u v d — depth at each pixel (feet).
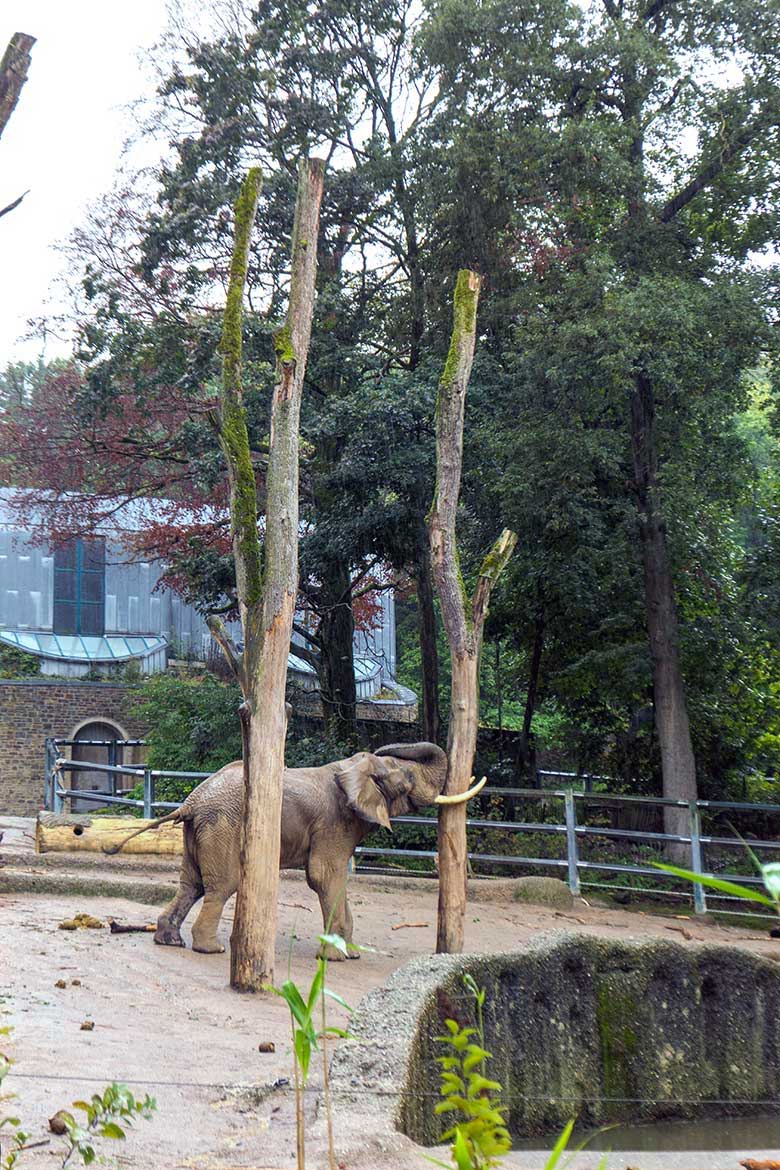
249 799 27.63
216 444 73.46
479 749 76.38
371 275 77.30
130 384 80.48
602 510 68.33
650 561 61.26
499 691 86.17
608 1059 22.61
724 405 55.16
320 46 71.61
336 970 31.65
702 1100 23.67
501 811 69.51
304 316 30.17
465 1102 9.47
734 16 55.42
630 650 66.69
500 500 61.67
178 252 71.26
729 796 70.03
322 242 74.08
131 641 117.08
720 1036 24.29
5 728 105.50
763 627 64.08
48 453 91.81
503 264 65.67
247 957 26.96
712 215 60.34
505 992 20.93
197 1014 23.85
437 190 64.28
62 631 115.34
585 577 68.23
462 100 63.26
